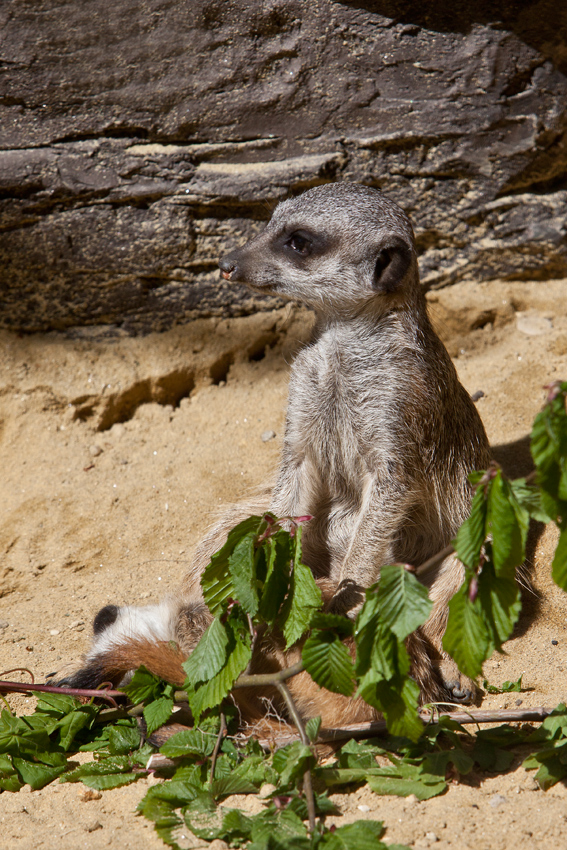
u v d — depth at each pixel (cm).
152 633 371
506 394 542
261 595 312
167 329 575
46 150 527
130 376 559
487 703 357
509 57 523
